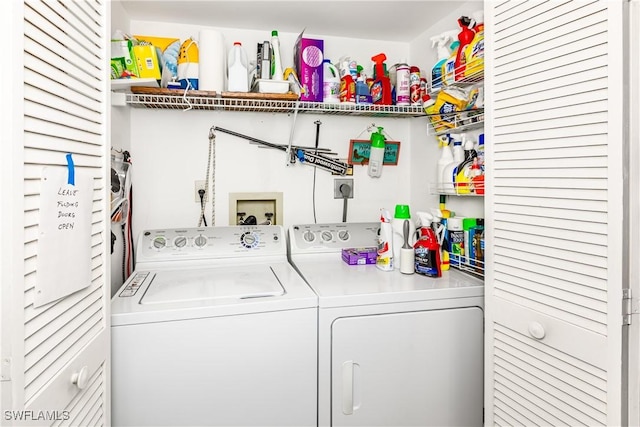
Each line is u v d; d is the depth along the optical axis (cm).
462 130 181
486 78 124
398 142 223
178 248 173
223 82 173
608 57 87
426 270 157
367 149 219
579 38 93
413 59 221
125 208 170
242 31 199
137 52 153
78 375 82
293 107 183
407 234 162
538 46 105
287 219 209
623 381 87
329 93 186
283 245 185
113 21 157
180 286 141
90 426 92
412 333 136
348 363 130
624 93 84
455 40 175
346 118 216
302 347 126
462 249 167
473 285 143
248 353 122
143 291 134
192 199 195
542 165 105
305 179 211
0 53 59
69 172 79
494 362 127
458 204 186
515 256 116
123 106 168
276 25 197
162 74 169
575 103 95
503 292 122
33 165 67
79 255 83
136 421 114
